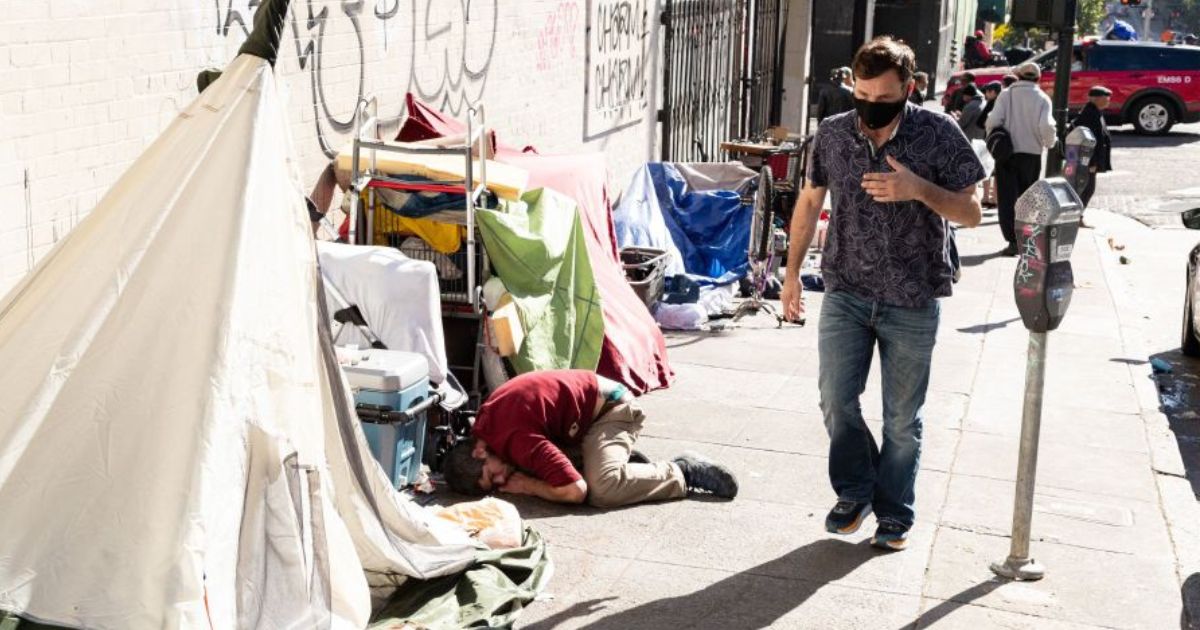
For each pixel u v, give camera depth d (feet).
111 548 12.91
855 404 18.67
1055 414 27.12
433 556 16.85
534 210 25.38
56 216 19.07
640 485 20.84
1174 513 21.48
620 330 27.61
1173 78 95.96
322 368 15.88
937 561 19.03
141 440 13.28
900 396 18.51
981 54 115.14
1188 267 36.63
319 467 14.84
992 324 35.83
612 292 28.53
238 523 13.56
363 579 15.49
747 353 31.53
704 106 53.01
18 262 18.40
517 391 20.97
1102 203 66.80
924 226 17.78
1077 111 97.86
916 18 115.96
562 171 29.50
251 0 23.56
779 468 23.04
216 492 13.24
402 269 21.61
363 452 16.38
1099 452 24.61
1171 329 40.09
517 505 20.66
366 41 27.17
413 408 20.15
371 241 24.32
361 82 27.09
